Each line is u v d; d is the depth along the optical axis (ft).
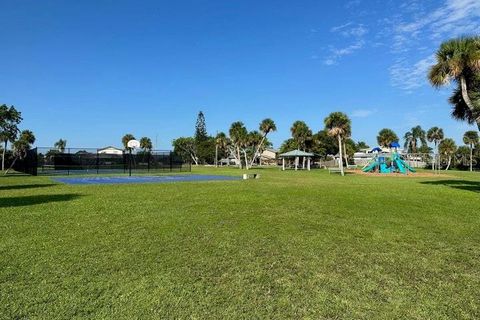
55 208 34.96
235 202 39.75
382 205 38.58
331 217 30.83
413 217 31.40
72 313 12.53
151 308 13.02
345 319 12.43
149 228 25.72
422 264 18.31
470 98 60.80
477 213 33.96
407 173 148.25
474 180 95.30
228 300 13.79
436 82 61.16
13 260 18.19
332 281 15.84
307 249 20.79
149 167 145.79
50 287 14.76
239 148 240.12
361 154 325.83
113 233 24.16
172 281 15.62
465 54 56.85
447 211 34.94
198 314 12.64
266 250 20.45
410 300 13.96
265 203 39.01
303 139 216.33
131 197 44.65
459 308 13.32
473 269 17.67
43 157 121.08
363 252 20.33
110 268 17.16
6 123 111.34
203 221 28.43
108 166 142.20
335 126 137.59
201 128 347.56
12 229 25.17
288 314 12.74
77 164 135.44
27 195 47.09
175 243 21.72
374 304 13.58
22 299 13.58
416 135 387.34
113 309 12.90
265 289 14.89
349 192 53.06
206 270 17.07
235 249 20.59
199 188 58.85
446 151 258.57
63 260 18.25
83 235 23.52
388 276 16.55
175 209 34.50
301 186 64.69
